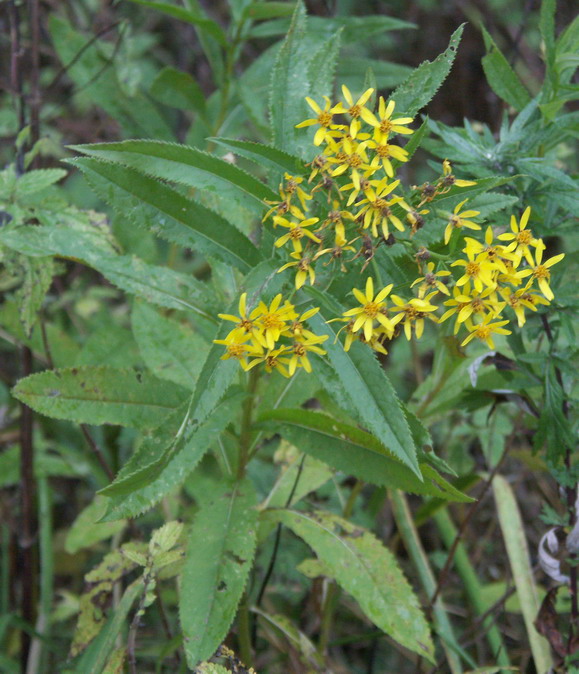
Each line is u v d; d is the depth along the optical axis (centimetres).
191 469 56
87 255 60
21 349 74
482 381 67
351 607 75
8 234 60
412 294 55
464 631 75
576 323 67
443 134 62
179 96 83
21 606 75
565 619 73
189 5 82
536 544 84
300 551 74
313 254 53
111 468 79
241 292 52
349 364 53
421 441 55
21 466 73
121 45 83
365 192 52
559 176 59
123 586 75
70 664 68
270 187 56
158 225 57
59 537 82
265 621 69
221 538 59
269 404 64
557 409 61
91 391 61
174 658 70
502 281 54
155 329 68
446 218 53
